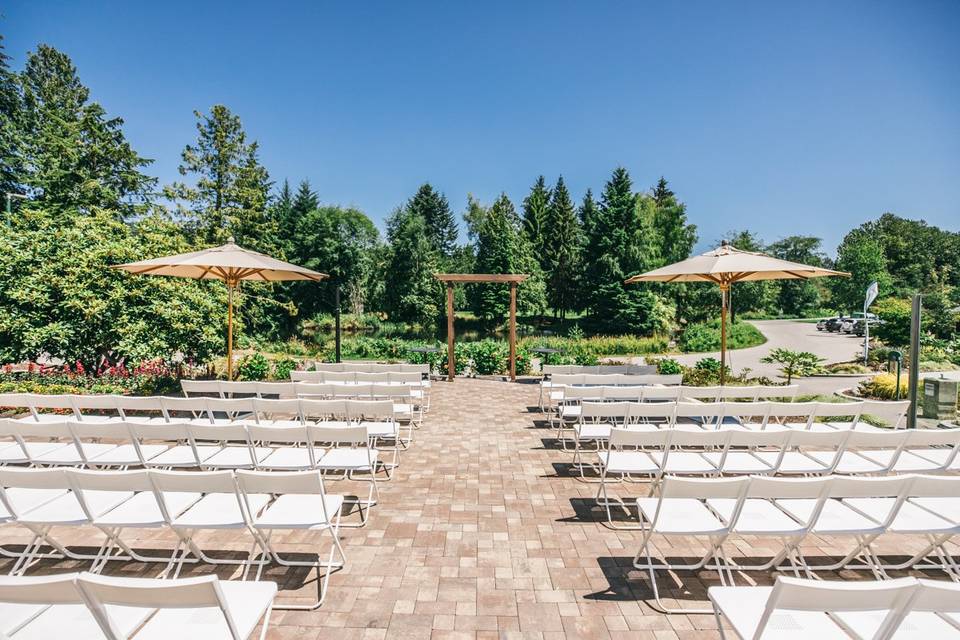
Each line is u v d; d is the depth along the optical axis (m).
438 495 4.89
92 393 8.55
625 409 5.03
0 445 5.07
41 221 11.78
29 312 9.60
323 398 8.18
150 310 10.23
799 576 3.44
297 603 3.05
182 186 25.95
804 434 4.03
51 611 2.22
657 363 12.44
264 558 3.25
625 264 35.84
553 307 46.41
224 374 12.22
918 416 9.52
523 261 41.75
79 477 2.86
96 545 3.80
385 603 3.07
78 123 24.75
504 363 13.63
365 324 37.50
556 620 2.91
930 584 1.72
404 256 39.59
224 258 7.07
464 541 3.92
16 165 24.86
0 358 9.31
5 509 3.32
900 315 19.80
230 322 8.06
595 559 3.66
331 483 5.22
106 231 11.01
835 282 56.44
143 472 2.87
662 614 2.98
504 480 5.33
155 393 9.35
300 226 37.88
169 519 3.08
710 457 4.68
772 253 75.75
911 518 3.34
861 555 3.77
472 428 7.64
